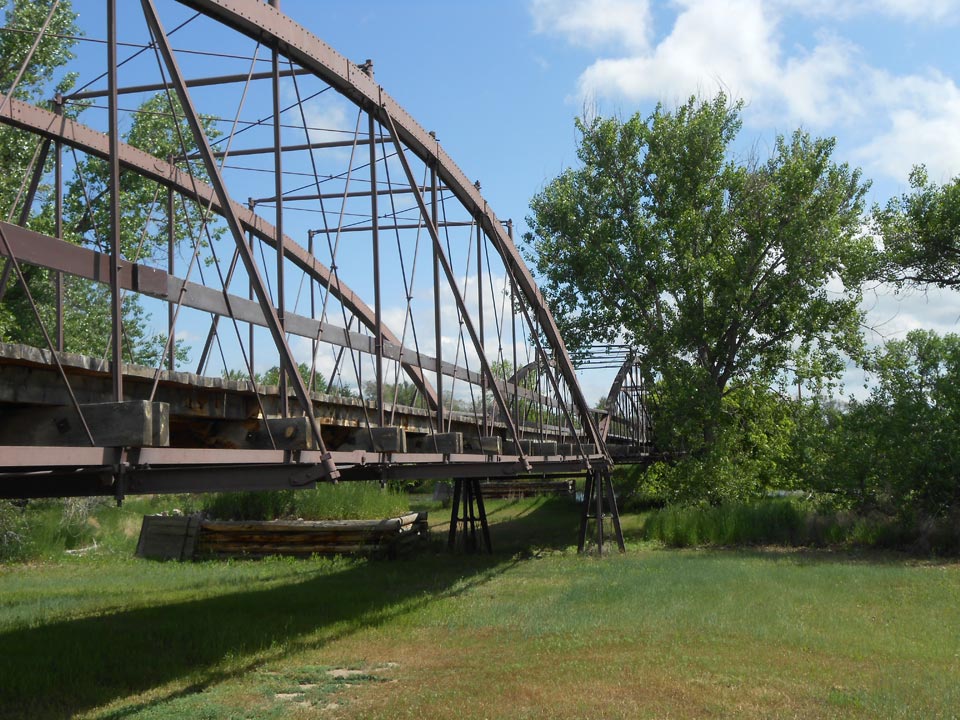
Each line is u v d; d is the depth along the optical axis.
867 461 23.09
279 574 17.67
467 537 22.33
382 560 20.34
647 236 32.09
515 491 41.44
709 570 16.92
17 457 5.23
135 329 27.27
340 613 12.44
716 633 10.57
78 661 9.05
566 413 18.27
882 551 21.77
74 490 7.28
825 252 30.33
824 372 30.95
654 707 7.38
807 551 22.12
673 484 29.58
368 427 10.12
